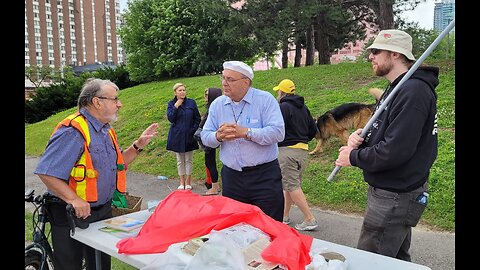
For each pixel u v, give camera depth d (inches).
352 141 99.5
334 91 367.2
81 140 101.4
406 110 88.8
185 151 260.1
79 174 101.4
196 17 637.9
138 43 667.4
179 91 256.5
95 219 107.1
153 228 91.7
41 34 3462.1
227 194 126.6
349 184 228.8
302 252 77.2
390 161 90.0
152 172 323.6
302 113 183.3
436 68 93.0
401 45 95.8
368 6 608.7
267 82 450.9
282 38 549.6
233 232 81.5
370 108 257.6
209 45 645.9
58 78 1776.6
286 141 181.0
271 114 122.2
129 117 461.1
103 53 3998.5
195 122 260.7
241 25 574.6
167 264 75.2
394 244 95.7
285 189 185.3
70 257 105.5
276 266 72.2
